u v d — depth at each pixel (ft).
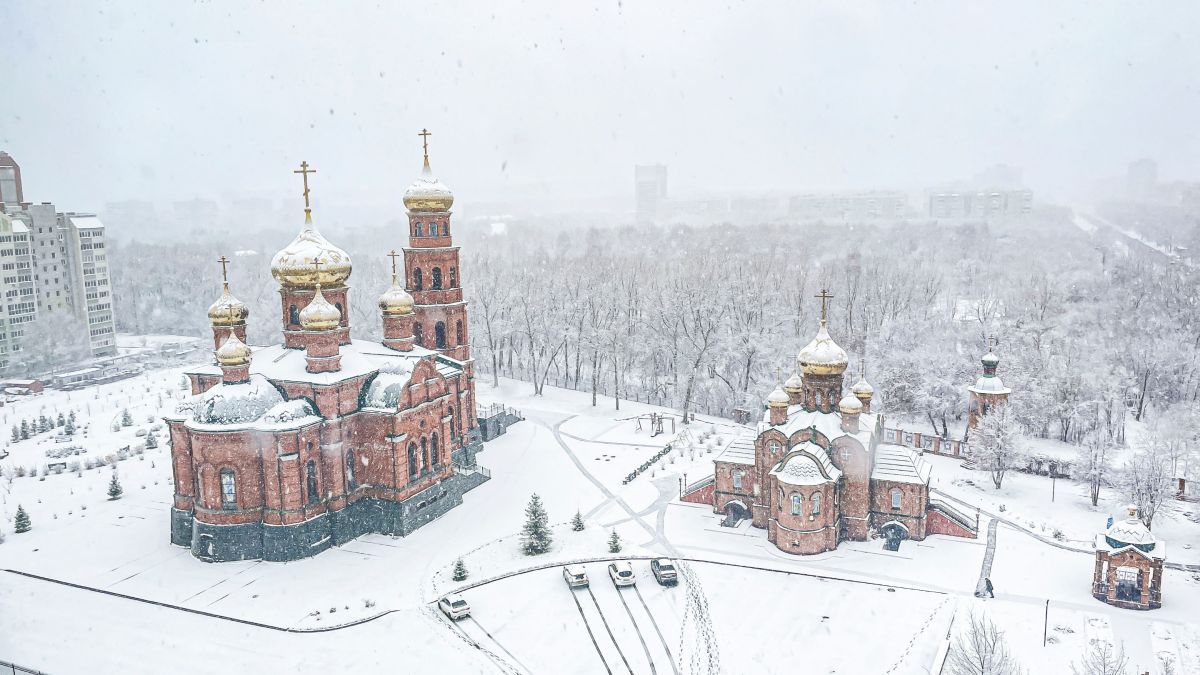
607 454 291.58
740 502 227.40
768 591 184.03
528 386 408.05
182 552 207.51
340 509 211.20
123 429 328.49
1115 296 432.25
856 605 176.86
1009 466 252.21
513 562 198.80
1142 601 173.06
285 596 182.70
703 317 368.89
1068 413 302.04
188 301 606.96
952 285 516.32
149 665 157.79
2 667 157.38
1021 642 159.94
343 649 161.89
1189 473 240.12
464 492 247.29
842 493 212.02
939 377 318.24
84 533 221.05
